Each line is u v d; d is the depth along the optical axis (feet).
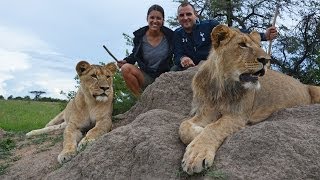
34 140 9.43
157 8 10.00
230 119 6.40
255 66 6.19
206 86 6.76
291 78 8.00
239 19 21.71
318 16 20.90
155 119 7.09
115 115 10.30
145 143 6.19
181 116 7.29
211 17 21.99
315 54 19.04
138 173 6.02
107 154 6.44
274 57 20.88
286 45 20.66
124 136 6.59
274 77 7.50
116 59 10.28
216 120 6.69
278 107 7.23
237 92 6.53
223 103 6.56
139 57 10.21
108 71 8.80
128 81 9.93
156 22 9.96
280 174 5.31
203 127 6.59
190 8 9.63
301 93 7.73
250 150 5.61
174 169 5.73
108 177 6.22
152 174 5.84
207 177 5.38
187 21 9.61
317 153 5.57
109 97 8.80
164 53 10.11
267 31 9.17
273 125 5.87
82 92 8.83
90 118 8.78
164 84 8.71
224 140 6.06
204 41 9.62
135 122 7.20
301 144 5.62
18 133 10.52
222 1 21.04
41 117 20.27
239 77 6.36
